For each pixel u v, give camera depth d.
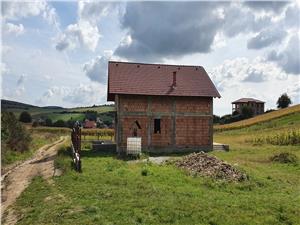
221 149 41.31
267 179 23.50
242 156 35.38
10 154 35.31
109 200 16.41
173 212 14.57
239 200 17.36
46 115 142.62
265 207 16.23
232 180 21.83
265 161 32.22
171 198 16.84
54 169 26.11
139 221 13.77
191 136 40.62
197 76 44.00
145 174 22.95
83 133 80.19
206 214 14.55
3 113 41.03
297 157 32.44
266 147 44.56
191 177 22.72
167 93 40.03
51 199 17.30
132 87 40.06
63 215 14.59
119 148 38.66
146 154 36.66
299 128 62.81
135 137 36.38
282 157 31.83
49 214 14.95
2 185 23.28
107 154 36.62
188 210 14.95
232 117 128.38
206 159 25.95
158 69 44.12
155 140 39.78
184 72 44.38
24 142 41.47
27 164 31.77
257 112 145.62
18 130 41.75
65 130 94.00
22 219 15.28
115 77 41.16
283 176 24.78
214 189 20.11
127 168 26.23
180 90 40.88
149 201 16.11
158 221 13.78
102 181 20.77
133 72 42.62
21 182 23.38
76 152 27.73
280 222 14.64
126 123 39.25
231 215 14.73
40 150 45.56
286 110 100.44
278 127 72.25
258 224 14.01
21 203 17.88
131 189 18.81
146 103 39.81
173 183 20.77
